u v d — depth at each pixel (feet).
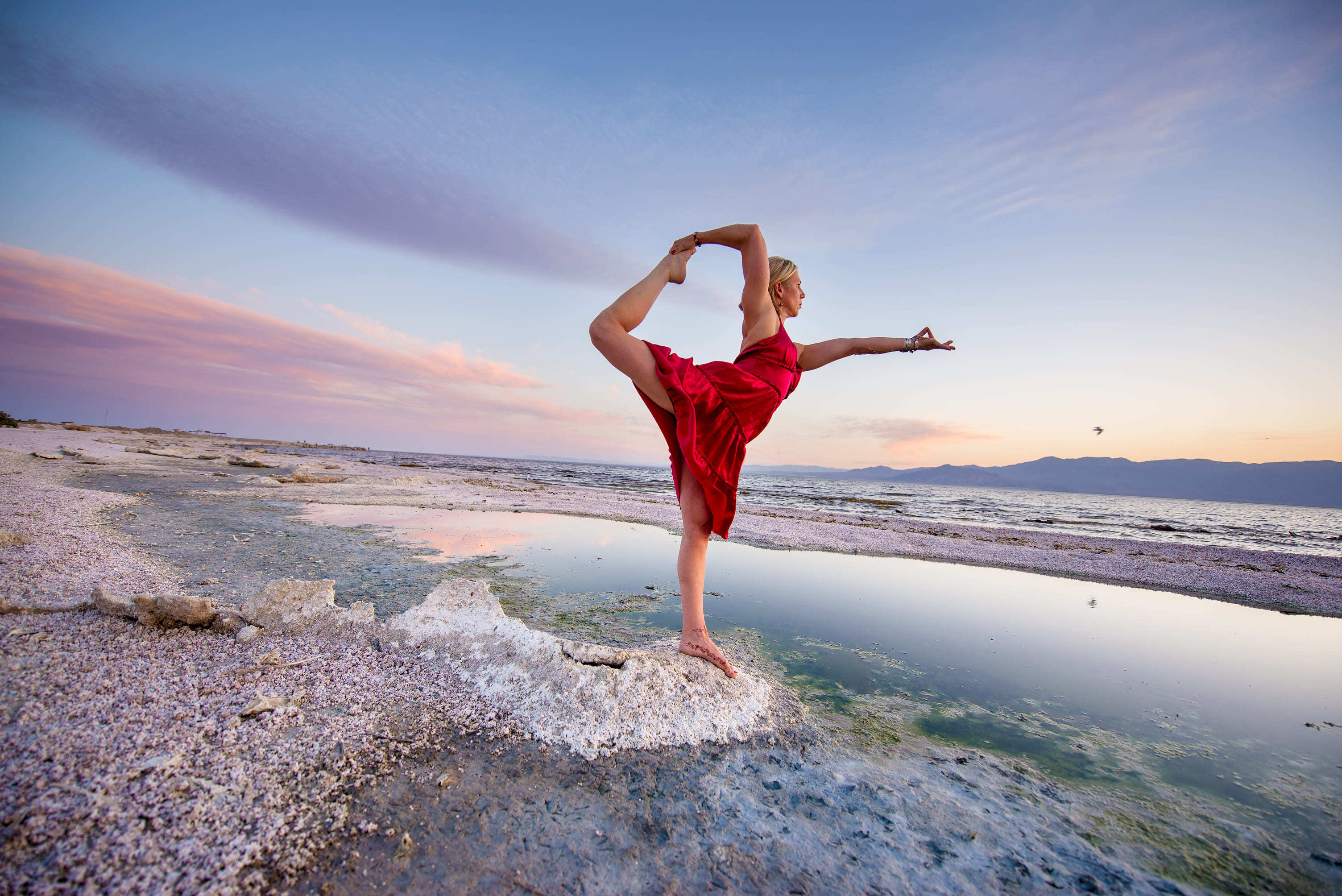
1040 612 15.87
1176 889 4.91
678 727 7.29
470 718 7.25
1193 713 9.22
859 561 22.98
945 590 18.15
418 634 9.39
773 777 6.46
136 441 97.14
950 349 9.25
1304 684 10.78
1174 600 18.67
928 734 7.98
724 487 8.27
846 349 9.23
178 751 5.74
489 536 23.79
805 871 4.85
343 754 6.22
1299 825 6.06
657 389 8.04
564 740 6.86
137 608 9.27
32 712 6.11
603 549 21.84
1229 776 7.11
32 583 10.63
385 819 5.23
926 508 80.43
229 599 11.58
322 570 15.35
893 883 4.77
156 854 4.39
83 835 4.46
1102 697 9.80
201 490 33.17
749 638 11.97
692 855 4.98
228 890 4.19
